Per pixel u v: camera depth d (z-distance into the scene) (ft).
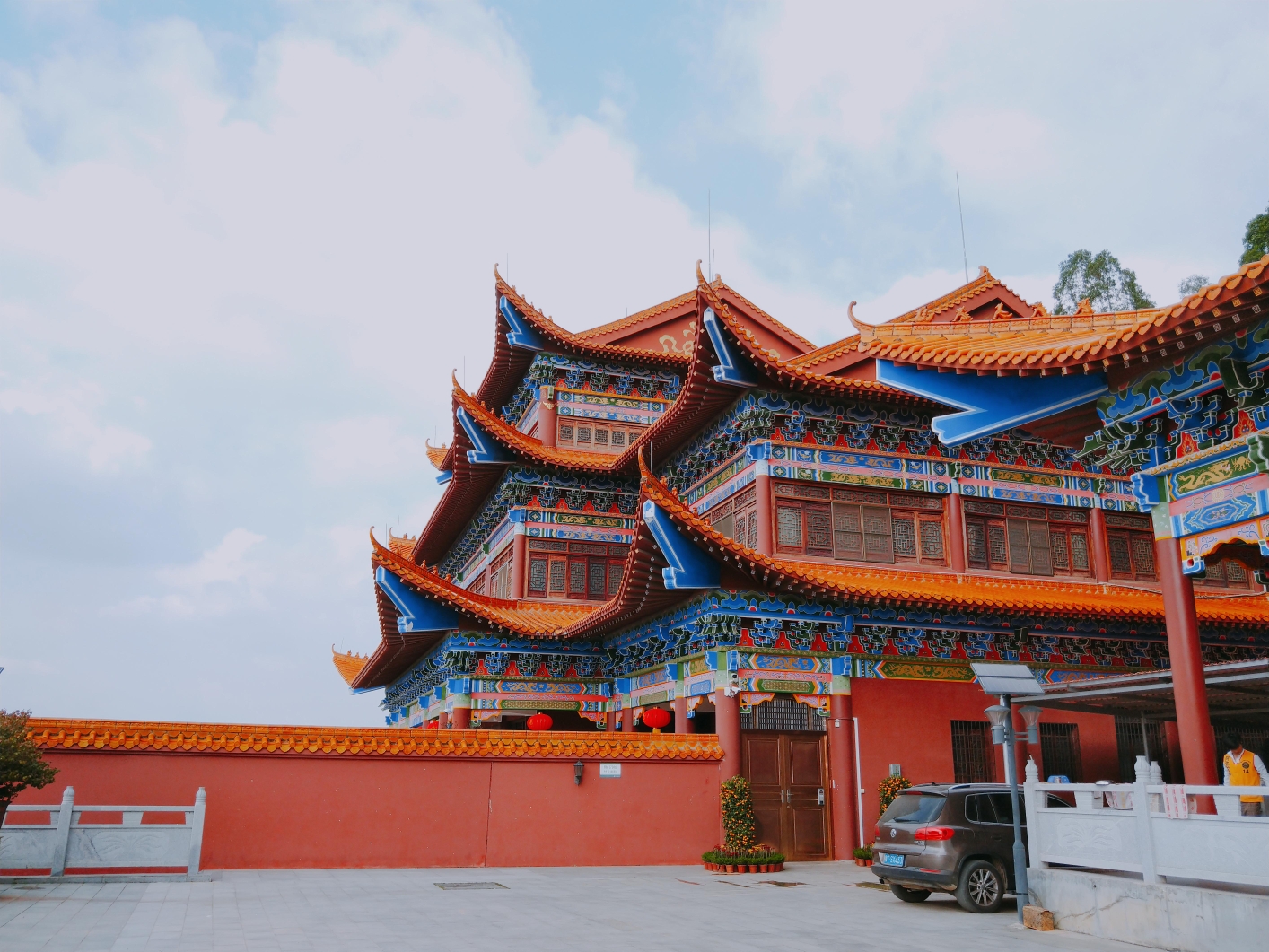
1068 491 102.94
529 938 48.21
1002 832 59.77
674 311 138.31
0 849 65.46
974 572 98.12
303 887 65.46
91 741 72.79
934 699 90.53
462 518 142.41
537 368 132.26
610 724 108.47
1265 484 51.31
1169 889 46.42
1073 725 93.71
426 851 78.28
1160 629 97.25
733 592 86.17
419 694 129.80
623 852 81.66
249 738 76.64
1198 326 49.88
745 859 77.66
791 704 89.45
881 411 97.66
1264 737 93.30
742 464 97.91
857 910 58.90
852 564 94.68
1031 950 46.29
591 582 120.47
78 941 45.75
